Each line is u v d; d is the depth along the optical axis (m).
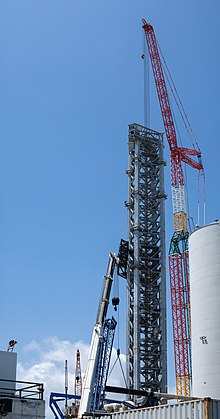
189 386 152.38
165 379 135.50
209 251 80.31
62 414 80.38
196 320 79.69
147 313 141.25
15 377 68.56
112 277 103.62
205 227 82.12
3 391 67.06
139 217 149.62
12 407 57.97
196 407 46.94
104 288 101.81
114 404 78.62
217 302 77.38
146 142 158.62
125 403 78.38
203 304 78.75
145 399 75.62
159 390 134.12
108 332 91.69
